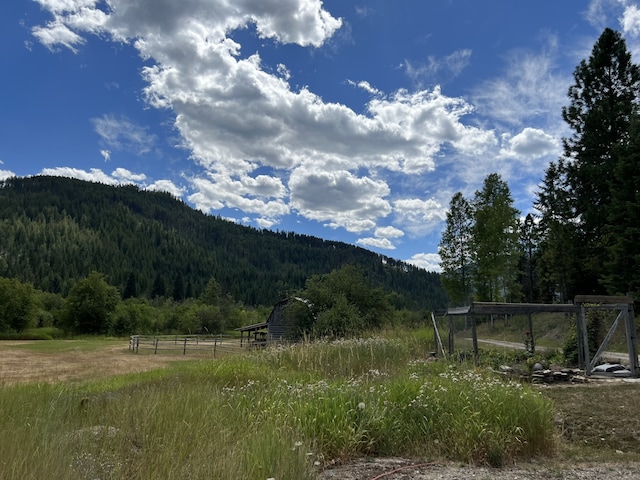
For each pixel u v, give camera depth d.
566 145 30.81
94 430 4.93
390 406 6.50
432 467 5.32
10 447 3.59
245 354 15.71
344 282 30.89
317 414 5.92
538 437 6.20
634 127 24.55
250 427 5.45
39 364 22.36
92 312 77.06
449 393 6.85
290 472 3.97
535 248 45.78
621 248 22.58
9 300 73.38
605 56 29.95
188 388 7.93
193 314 78.88
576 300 12.62
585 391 9.60
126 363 22.77
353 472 4.99
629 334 11.86
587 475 5.30
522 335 19.70
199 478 3.57
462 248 33.16
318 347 14.05
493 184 31.48
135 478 3.66
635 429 7.34
